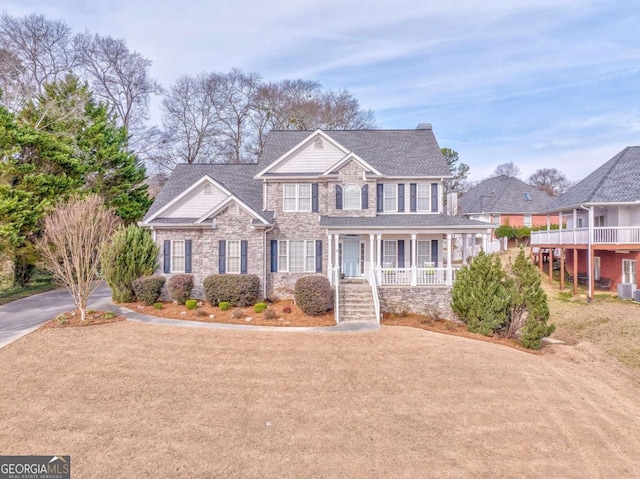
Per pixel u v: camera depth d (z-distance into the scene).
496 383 10.38
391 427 8.05
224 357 11.70
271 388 9.73
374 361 11.56
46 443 7.20
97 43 37.62
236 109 45.69
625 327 17.08
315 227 20.59
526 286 14.78
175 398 9.09
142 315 16.67
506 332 15.20
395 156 22.59
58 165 23.41
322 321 15.91
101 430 7.67
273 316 16.20
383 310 17.69
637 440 8.11
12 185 21.06
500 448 7.45
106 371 10.52
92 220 16.34
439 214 21.19
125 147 33.16
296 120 43.28
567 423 8.57
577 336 16.80
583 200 24.17
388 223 19.14
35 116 25.48
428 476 6.52
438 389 9.87
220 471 6.51
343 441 7.50
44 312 17.38
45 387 9.53
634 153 26.34
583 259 27.97
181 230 20.08
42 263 20.67
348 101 46.50
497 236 40.44
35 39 33.06
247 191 22.45
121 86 39.69
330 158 21.22
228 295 17.88
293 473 6.51
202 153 44.91
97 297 21.16
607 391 10.84
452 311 16.97
